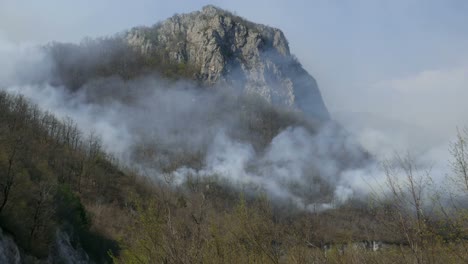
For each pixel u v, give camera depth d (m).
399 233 11.62
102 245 69.62
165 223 13.23
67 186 69.19
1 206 45.28
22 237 46.62
